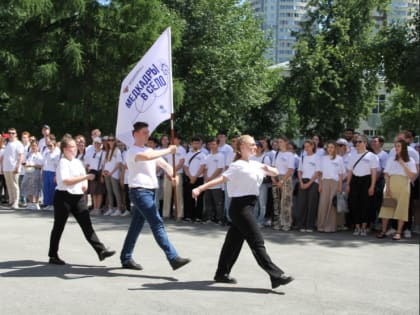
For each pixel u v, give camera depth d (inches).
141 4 757.9
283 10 3378.4
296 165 456.8
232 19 1164.5
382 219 405.7
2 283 243.4
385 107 2041.1
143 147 265.7
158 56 294.0
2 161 569.9
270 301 221.8
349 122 1334.9
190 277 261.1
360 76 1249.4
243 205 237.5
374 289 244.8
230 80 1109.7
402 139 399.2
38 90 796.6
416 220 440.8
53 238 282.7
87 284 243.8
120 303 214.2
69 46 725.3
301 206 431.5
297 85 1286.9
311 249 346.9
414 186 418.9
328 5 1362.0
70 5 732.0
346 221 448.1
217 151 470.9
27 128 926.4
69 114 786.2
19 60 754.2
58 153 541.3
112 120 810.8
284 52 3339.1
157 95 293.7
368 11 1300.4
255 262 298.7
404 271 283.9
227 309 209.2
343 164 428.5
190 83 1084.5
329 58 1285.7
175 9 1090.1
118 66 780.0
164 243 257.9
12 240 353.4
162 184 497.4
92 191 518.6
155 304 213.8
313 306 216.1
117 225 432.5
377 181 430.0
